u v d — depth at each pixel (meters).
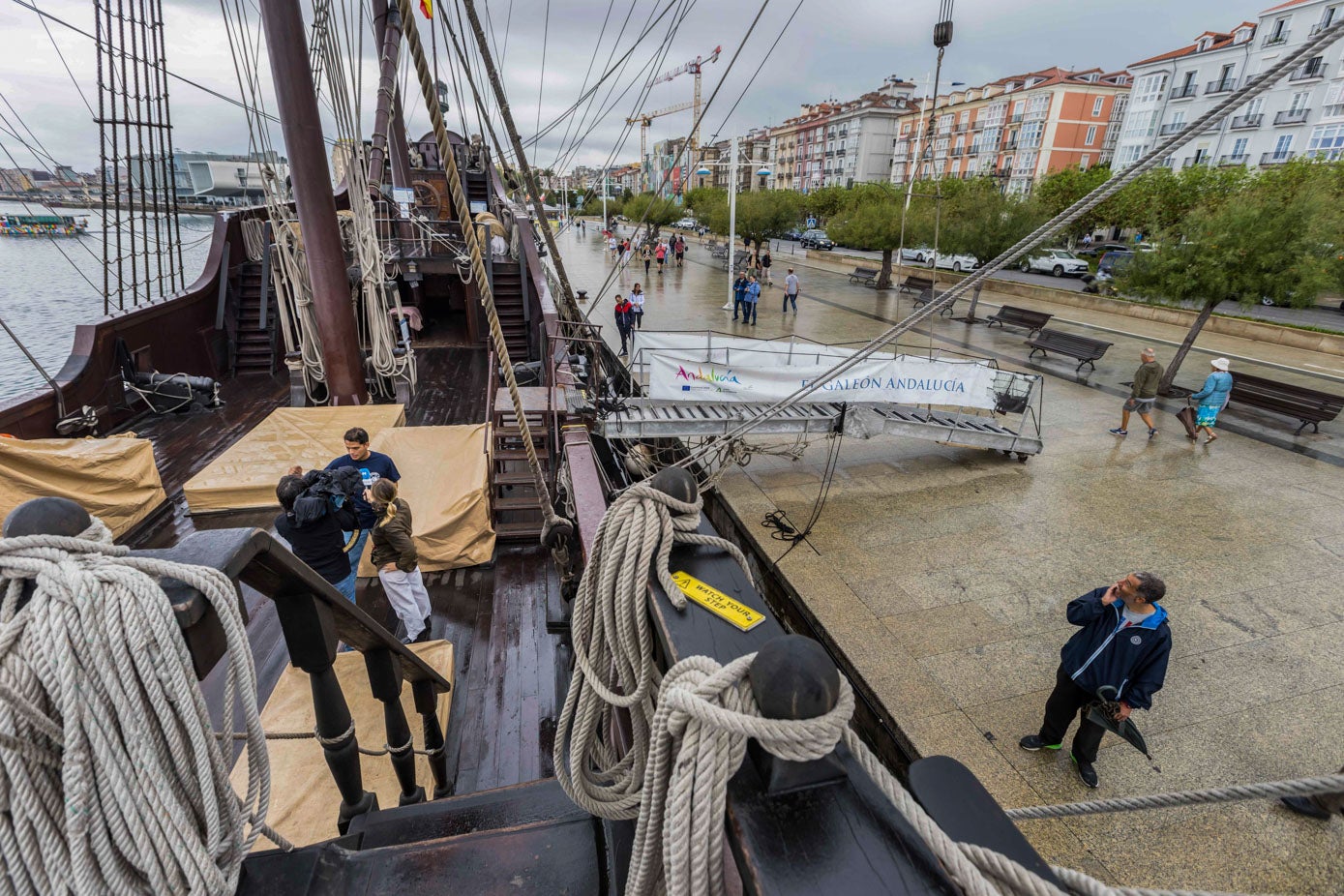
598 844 1.54
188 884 0.89
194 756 0.91
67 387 7.25
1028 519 8.27
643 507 1.23
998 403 9.73
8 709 0.76
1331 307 24.88
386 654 2.20
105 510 5.59
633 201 53.81
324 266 7.91
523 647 4.40
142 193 10.53
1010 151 62.00
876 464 10.11
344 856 1.43
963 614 6.41
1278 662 5.67
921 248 29.16
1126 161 49.34
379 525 4.07
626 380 11.38
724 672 0.81
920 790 0.81
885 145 76.75
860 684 5.63
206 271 10.40
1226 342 16.80
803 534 7.94
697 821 0.77
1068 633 6.13
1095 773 4.61
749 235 28.55
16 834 0.79
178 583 0.94
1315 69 37.78
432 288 14.23
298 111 7.22
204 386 8.84
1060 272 31.09
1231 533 7.83
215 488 5.96
